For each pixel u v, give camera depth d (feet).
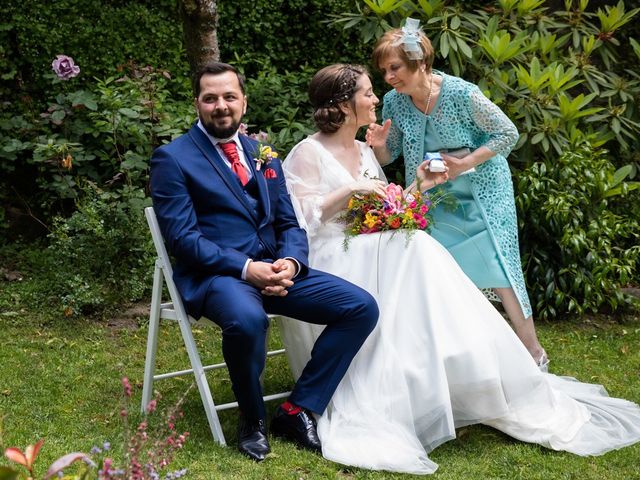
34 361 14.49
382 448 10.93
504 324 12.10
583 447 11.59
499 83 18.86
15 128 19.86
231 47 21.59
